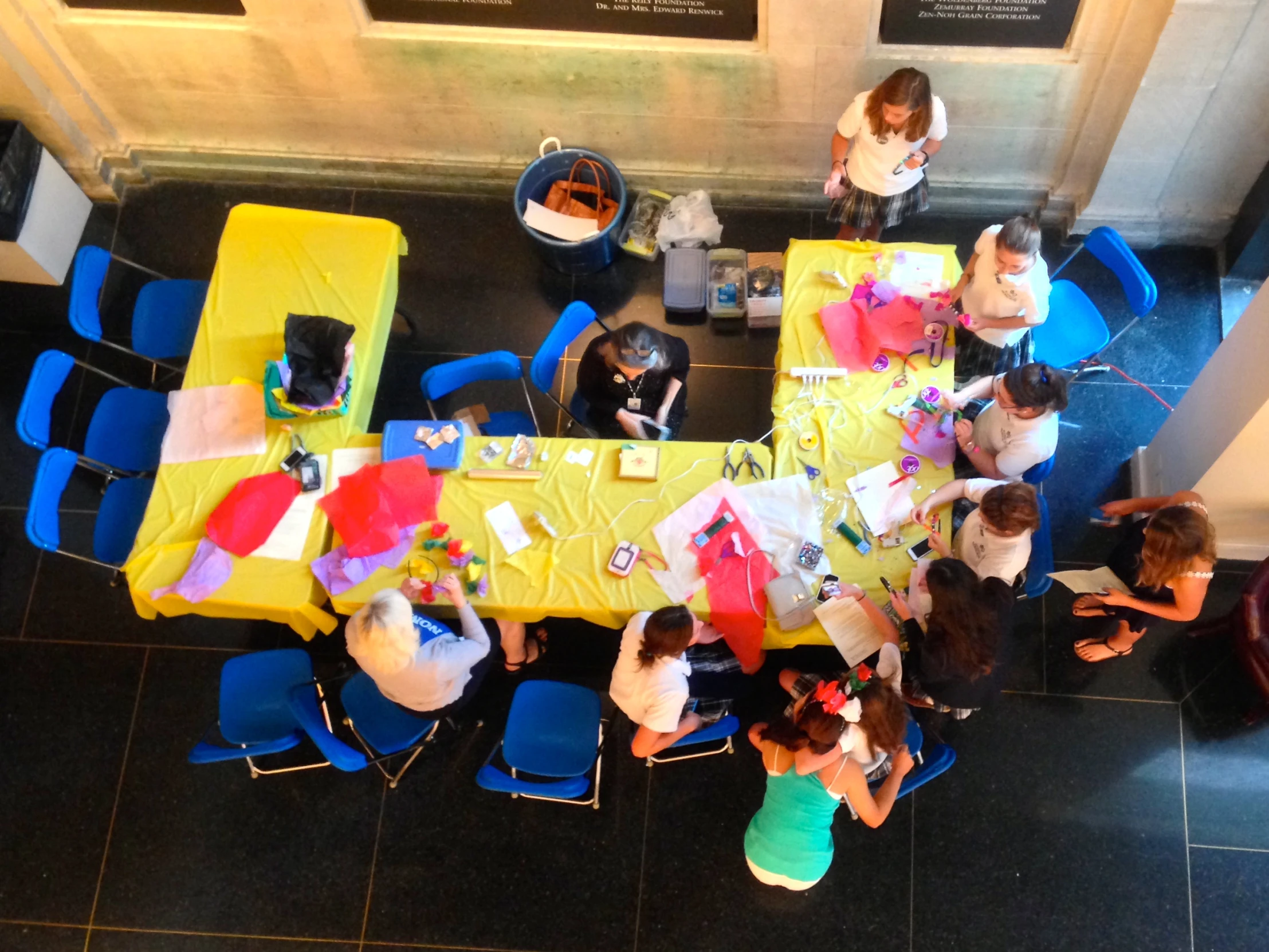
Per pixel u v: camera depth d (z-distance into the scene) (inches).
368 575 142.5
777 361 165.3
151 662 172.7
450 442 149.9
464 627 140.7
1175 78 158.7
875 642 137.3
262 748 139.2
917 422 149.0
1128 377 185.3
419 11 168.7
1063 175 188.4
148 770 166.2
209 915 158.2
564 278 199.9
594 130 191.8
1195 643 166.4
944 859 156.7
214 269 203.3
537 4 165.0
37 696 171.2
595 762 155.6
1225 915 151.8
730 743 163.2
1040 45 162.7
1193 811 157.4
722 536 142.7
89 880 160.2
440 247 203.8
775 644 139.1
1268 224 177.0
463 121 191.9
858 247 162.7
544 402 191.5
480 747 165.6
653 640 126.2
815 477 146.7
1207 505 158.9
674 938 154.6
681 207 198.1
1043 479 158.4
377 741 147.5
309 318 152.6
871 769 141.4
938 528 143.2
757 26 165.0
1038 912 153.4
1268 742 160.4
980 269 149.3
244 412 154.5
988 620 123.6
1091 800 158.9
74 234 200.4
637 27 168.1
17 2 168.4
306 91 187.0
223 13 170.7
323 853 160.9
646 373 154.6
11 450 189.8
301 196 206.2
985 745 162.9
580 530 144.7
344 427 154.3
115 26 173.9
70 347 196.5
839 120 173.6
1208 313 189.2
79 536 181.6
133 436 167.5
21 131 181.2
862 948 152.9
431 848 160.7
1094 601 154.6
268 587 142.6
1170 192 183.8
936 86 171.3
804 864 134.9
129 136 202.7
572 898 157.2
